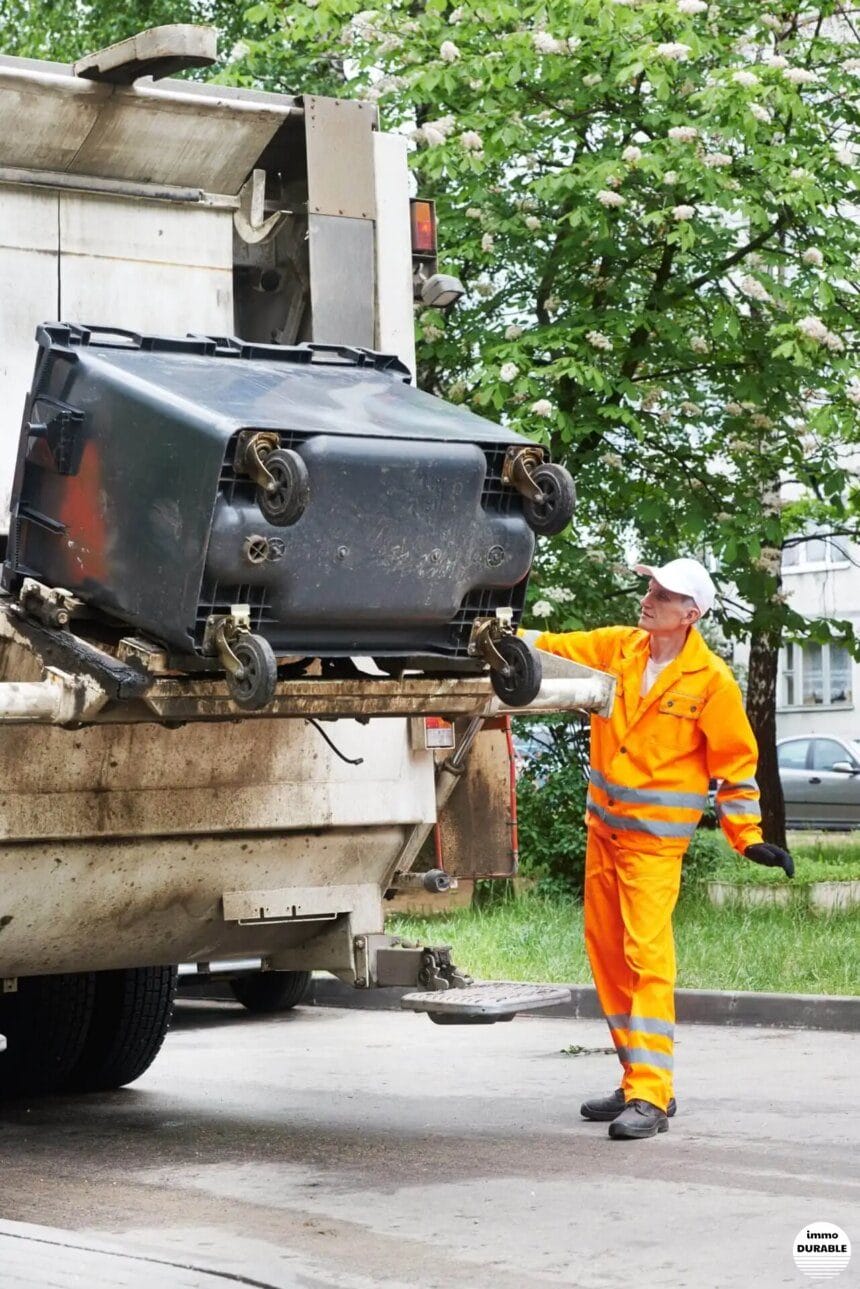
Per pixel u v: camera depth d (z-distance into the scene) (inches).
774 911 632.4
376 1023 510.3
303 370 282.4
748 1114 331.9
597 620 682.8
